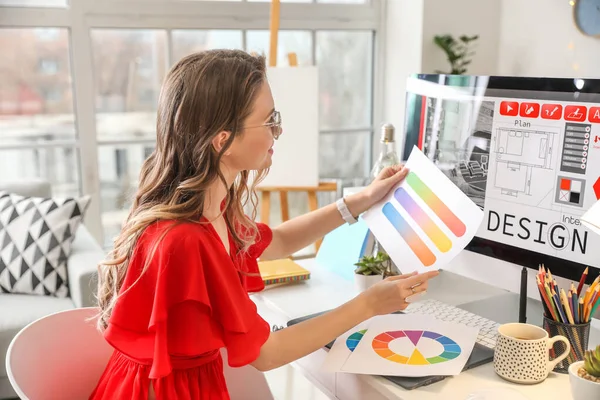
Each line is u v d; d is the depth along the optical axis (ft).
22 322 6.49
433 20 10.05
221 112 3.09
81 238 8.04
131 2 8.96
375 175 5.01
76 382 3.70
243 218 3.89
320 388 3.93
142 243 3.17
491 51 10.80
